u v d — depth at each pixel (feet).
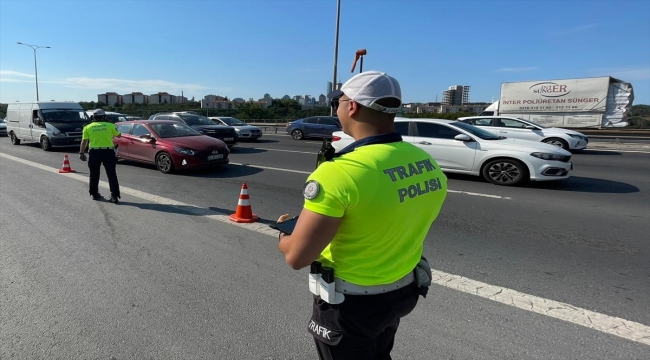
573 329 9.47
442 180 5.35
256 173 33.12
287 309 10.43
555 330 9.43
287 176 31.68
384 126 4.84
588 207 21.57
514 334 9.27
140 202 22.16
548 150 26.43
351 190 4.26
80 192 24.64
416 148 5.19
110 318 9.95
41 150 51.19
